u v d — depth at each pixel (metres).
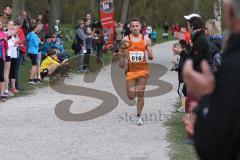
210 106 3.80
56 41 35.84
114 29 48.81
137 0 96.75
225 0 3.79
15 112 20.42
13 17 39.31
